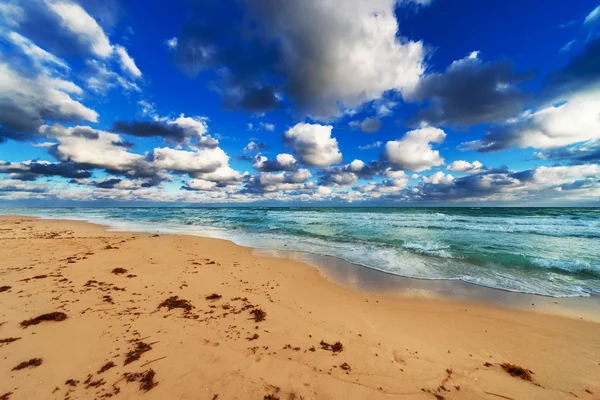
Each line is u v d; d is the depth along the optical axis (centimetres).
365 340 483
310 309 620
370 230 2064
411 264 1062
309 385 351
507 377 388
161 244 1408
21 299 574
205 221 3195
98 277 752
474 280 865
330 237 1758
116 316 519
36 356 379
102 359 382
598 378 390
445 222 2634
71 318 498
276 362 400
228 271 918
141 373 356
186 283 754
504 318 597
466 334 522
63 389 319
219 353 416
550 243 1423
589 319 591
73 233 1819
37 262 880
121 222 3033
